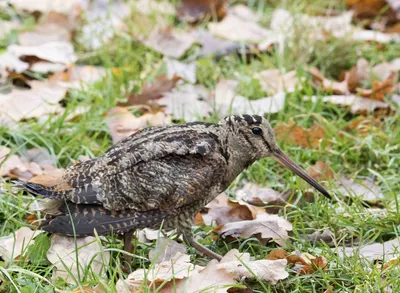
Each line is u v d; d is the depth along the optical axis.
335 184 10.82
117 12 15.27
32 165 10.73
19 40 13.90
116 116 11.80
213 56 14.02
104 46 13.90
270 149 9.59
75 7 14.91
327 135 11.66
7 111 11.75
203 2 15.49
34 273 8.28
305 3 15.65
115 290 7.90
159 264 8.56
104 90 12.59
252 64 13.65
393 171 11.18
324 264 8.88
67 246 8.92
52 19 14.37
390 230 9.86
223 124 9.30
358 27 15.14
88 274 8.46
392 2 15.79
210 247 9.58
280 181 11.19
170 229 9.17
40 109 11.92
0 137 11.10
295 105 12.29
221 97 12.66
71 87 12.53
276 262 8.66
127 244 8.89
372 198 10.65
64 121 11.71
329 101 12.58
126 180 8.64
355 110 12.44
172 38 14.26
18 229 9.39
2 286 8.20
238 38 14.65
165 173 8.73
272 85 13.09
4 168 10.54
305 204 10.48
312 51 13.97
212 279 8.27
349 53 14.02
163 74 12.47
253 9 16.11
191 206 8.93
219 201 10.27
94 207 8.60
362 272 8.64
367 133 11.93
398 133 11.77
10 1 15.11
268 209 10.40
